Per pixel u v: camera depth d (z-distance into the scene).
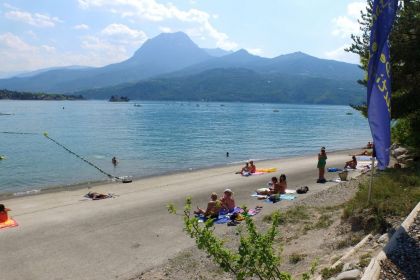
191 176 30.92
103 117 125.62
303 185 25.83
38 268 12.61
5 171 34.66
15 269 12.52
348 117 156.00
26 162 39.69
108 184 27.98
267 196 22.27
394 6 11.16
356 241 11.45
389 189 14.44
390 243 9.12
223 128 88.81
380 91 11.53
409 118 26.39
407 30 22.50
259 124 104.94
